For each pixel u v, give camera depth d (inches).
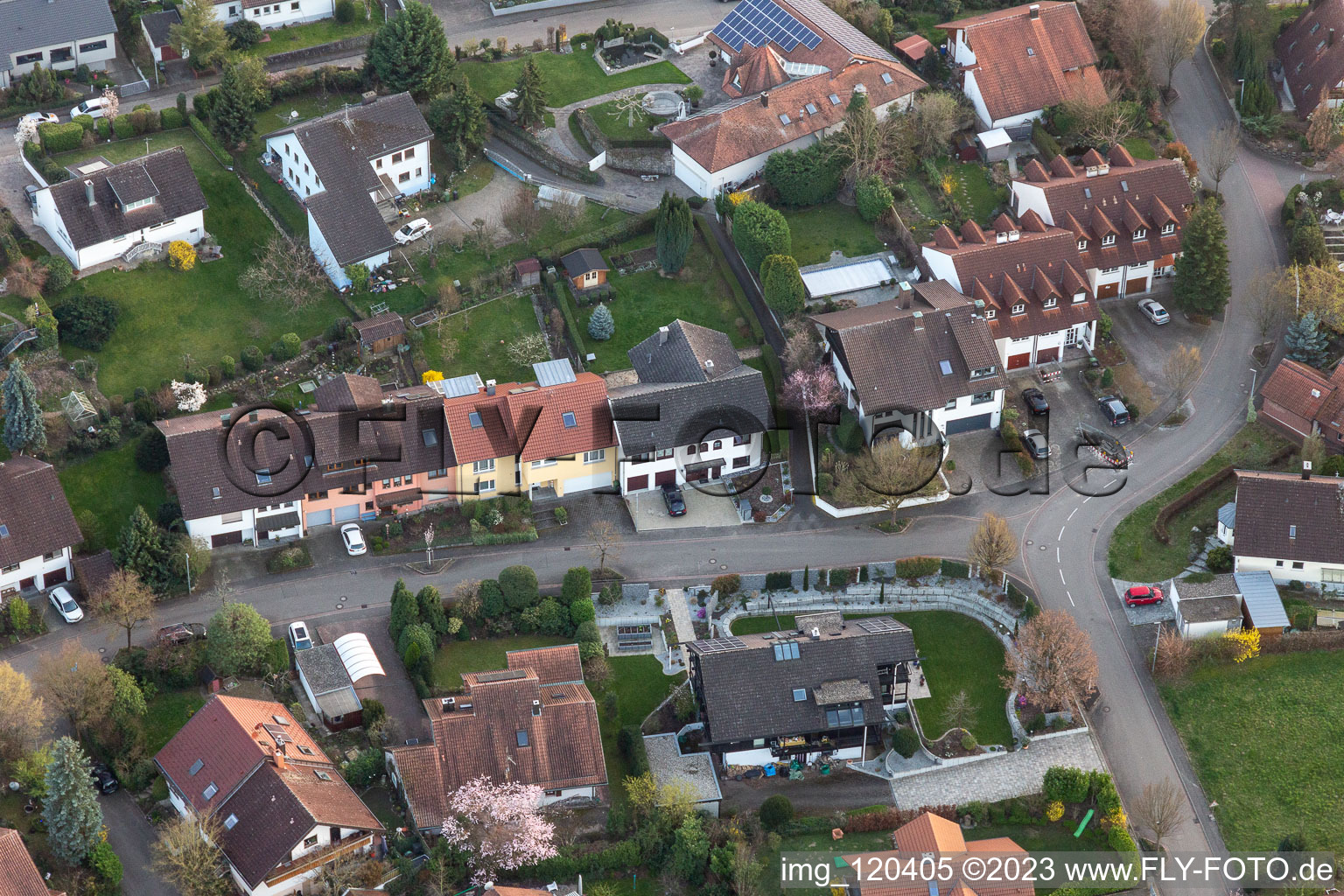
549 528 6087.6
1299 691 5457.7
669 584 5880.9
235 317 6560.0
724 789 5290.4
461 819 4980.3
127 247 6604.3
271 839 4758.9
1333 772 5241.1
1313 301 6466.5
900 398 6127.0
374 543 5964.6
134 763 5177.2
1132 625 5708.7
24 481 5718.5
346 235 6712.6
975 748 5349.4
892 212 6978.4
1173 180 6830.7
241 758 4943.4
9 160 6978.4
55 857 4859.7
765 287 6594.5
